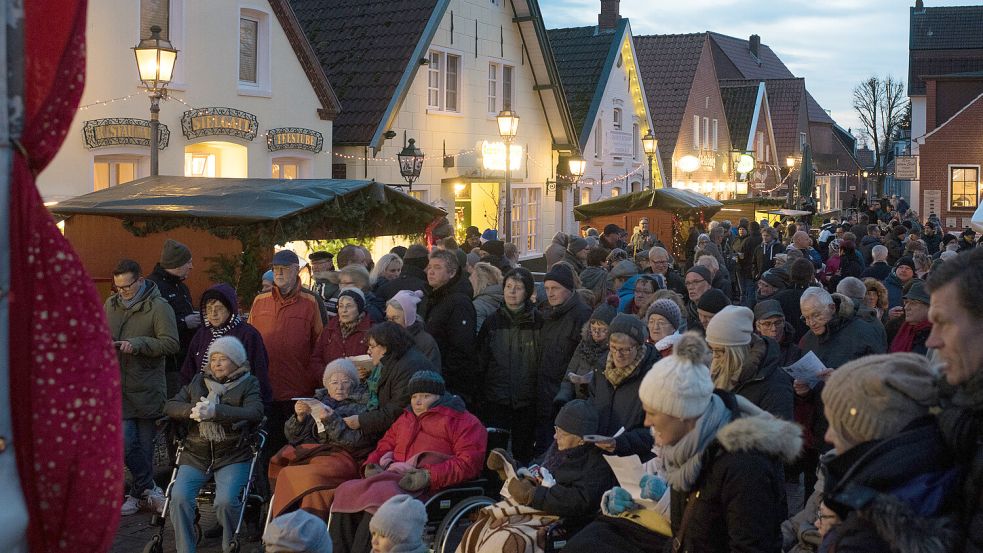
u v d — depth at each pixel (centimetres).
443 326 862
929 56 5181
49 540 225
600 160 3262
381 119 2061
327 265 1062
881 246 1463
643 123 3616
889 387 271
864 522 264
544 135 2852
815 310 768
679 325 766
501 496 660
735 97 5403
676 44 4638
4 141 212
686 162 4206
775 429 382
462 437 655
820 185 7331
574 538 505
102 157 1536
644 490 506
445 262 877
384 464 666
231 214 1037
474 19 2473
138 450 814
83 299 226
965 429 254
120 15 1530
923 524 248
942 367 285
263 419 712
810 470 736
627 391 626
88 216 1120
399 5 2272
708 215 2578
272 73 1833
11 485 218
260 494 772
